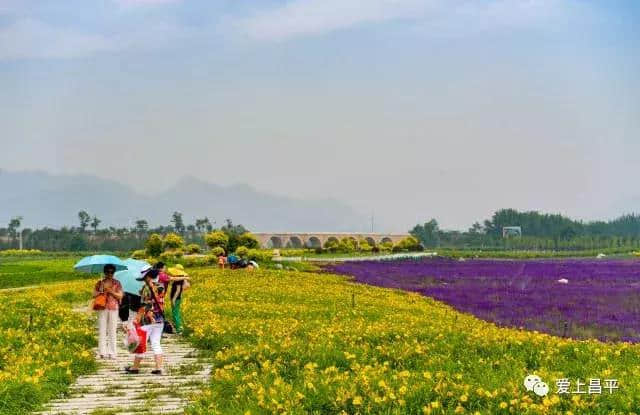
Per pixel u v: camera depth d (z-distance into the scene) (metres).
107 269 20.92
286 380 15.76
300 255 97.31
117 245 178.50
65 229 187.00
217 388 15.55
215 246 69.94
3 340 20.70
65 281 52.75
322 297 36.28
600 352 18.58
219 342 21.81
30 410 14.58
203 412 13.66
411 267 71.69
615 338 27.06
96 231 186.50
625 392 13.51
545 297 41.97
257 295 36.62
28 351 19.19
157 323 18.73
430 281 54.94
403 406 12.89
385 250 117.75
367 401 13.29
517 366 16.75
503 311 35.38
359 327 23.11
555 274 62.34
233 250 71.31
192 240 196.38
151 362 19.95
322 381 14.45
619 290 46.28
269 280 45.56
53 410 14.66
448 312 33.72
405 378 14.76
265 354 18.34
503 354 18.59
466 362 17.48
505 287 49.16
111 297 20.67
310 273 55.94
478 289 47.62
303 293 38.19
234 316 28.44
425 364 17.23
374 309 31.55
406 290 46.78
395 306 33.78
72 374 17.73
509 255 118.56
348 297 36.78
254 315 28.81
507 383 14.11
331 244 108.44
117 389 16.62
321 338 20.47
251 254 64.69
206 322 24.78
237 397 14.38
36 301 30.02
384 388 13.74
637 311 35.00
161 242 69.81
